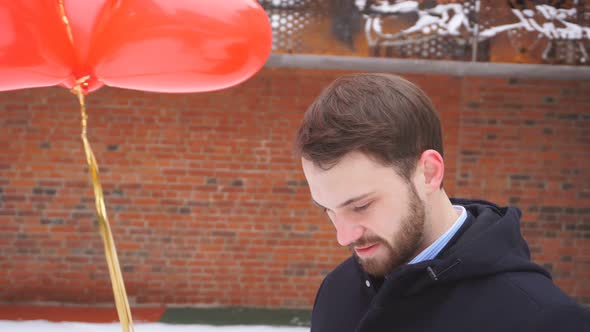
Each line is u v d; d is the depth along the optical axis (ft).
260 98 16.34
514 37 13.30
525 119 16.35
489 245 2.84
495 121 16.38
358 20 13.06
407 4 13.16
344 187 2.70
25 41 4.57
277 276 16.62
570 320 2.56
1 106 16.07
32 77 4.86
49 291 16.40
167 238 16.47
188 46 4.89
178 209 16.44
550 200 16.44
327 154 2.65
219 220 16.49
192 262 16.53
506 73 15.57
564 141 16.38
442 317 2.83
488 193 16.44
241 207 16.51
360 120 2.64
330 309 3.66
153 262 16.48
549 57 13.34
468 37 13.23
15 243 16.33
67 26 4.80
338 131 2.64
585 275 16.49
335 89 2.81
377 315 2.96
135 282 16.47
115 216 16.37
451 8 13.24
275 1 12.96
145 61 4.96
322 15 13.01
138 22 4.85
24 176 16.24
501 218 3.03
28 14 4.53
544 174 16.43
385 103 2.70
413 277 2.85
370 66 15.49
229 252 16.55
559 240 16.49
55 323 15.07
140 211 16.39
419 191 2.81
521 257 2.92
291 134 16.40
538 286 2.73
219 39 4.93
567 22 13.33
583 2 13.34
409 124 2.72
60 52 4.80
